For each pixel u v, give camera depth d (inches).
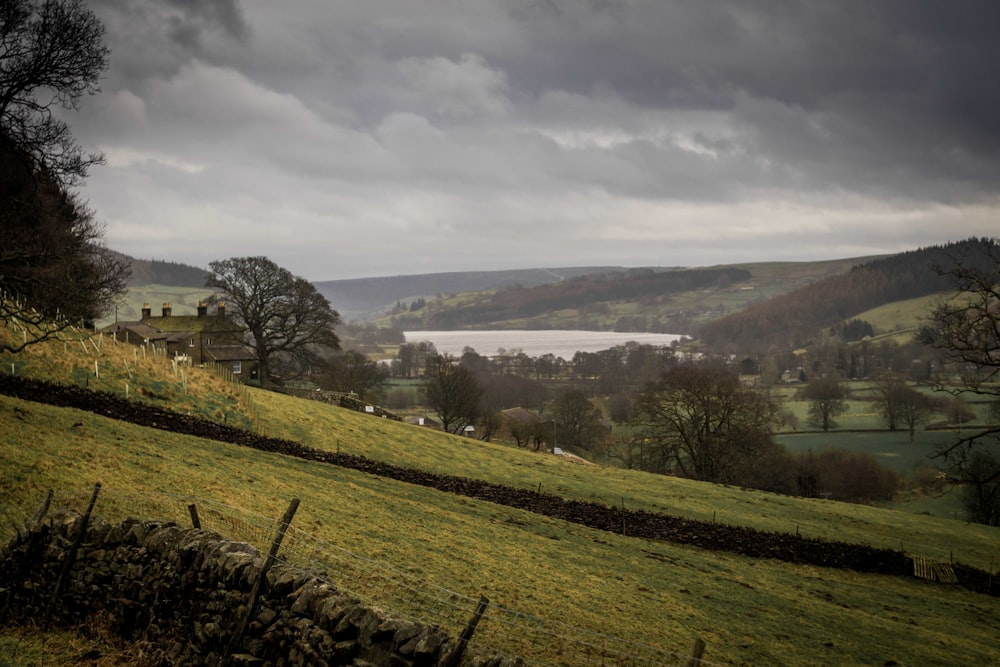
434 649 483.5
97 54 2225.6
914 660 1149.1
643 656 914.7
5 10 2094.0
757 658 1035.3
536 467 2765.7
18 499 936.3
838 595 1525.6
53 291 2235.5
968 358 1980.8
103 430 1517.0
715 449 3659.0
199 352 4365.2
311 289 4153.5
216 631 589.0
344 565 996.6
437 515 1550.2
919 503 4077.3
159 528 678.5
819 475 4323.3
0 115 2139.5
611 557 1501.0
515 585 1144.2
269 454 1787.6
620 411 6609.3
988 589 1835.6
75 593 685.3
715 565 1614.2
